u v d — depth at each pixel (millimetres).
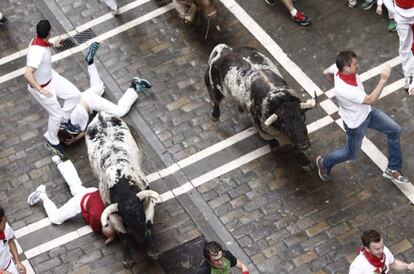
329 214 11875
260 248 11641
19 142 13453
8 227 10469
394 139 11555
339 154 11781
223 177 12531
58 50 14758
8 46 14992
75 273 11719
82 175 12875
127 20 15039
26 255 12008
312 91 13406
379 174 12211
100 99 13461
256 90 11820
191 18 14227
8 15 15492
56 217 12211
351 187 12141
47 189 12773
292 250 11570
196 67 14086
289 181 12352
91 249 11953
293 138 11508
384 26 14125
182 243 11836
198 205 12250
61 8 15461
